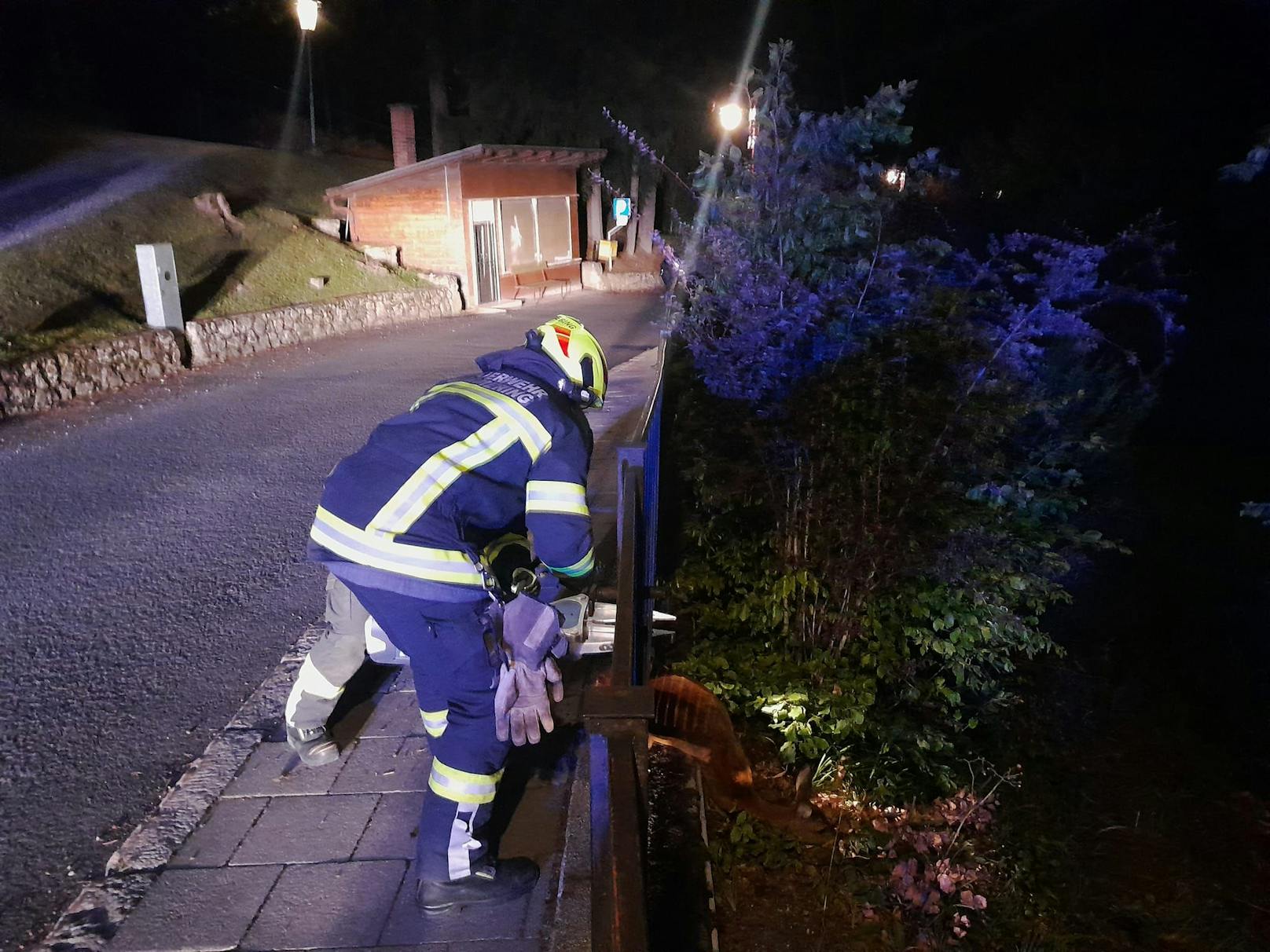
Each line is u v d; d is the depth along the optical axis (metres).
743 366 4.80
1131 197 12.59
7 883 2.82
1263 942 4.03
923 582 4.76
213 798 3.11
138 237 13.84
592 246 24.48
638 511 3.28
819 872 3.82
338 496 2.45
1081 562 6.80
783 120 5.10
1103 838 4.60
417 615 2.39
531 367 2.65
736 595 5.13
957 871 3.95
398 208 18.42
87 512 6.20
